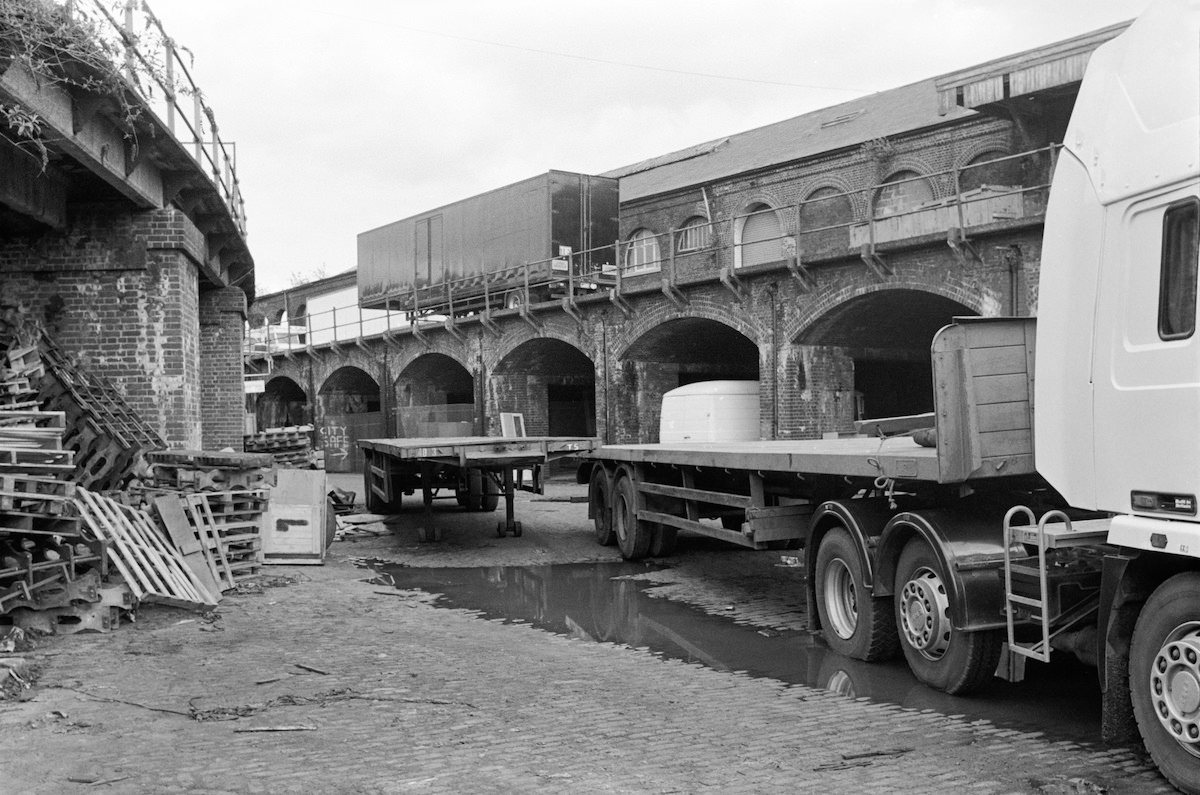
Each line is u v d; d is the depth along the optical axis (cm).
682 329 2397
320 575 1112
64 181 1179
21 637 699
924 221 1756
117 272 1264
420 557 1289
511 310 2789
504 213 2875
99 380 1222
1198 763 420
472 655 722
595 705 583
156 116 1054
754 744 508
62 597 748
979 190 1700
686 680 655
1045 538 507
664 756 486
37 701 570
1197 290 430
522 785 441
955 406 600
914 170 2603
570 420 3378
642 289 2344
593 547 1364
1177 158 443
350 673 652
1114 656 470
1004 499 639
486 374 2997
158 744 494
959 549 593
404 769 461
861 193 2747
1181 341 439
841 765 475
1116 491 476
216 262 1747
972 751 499
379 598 972
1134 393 464
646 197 3416
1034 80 1745
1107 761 482
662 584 1080
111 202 1255
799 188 2931
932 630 617
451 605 962
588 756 484
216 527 1019
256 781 442
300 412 5103
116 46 941
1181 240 443
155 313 1265
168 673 639
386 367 3566
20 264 1249
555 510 1866
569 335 2642
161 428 1262
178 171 1272
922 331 2123
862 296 1839
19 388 946
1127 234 474
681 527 1101
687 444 1228
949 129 2494
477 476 1627
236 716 545
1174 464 438
